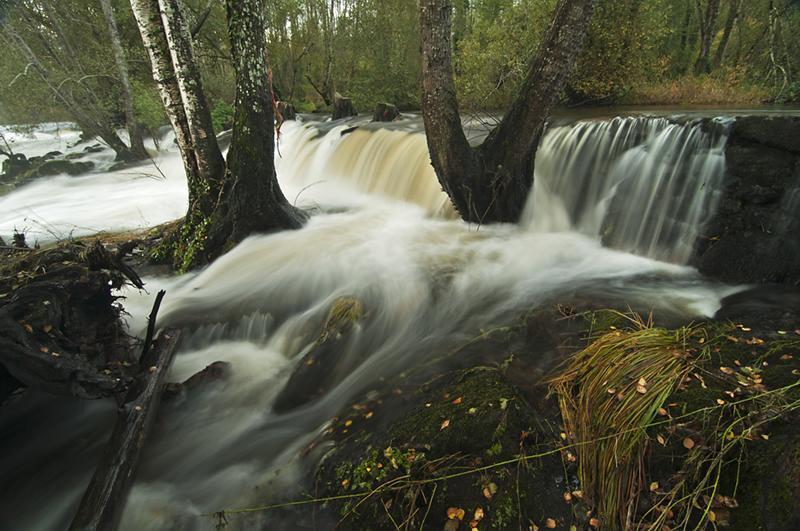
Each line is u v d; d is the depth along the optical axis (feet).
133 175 49.60
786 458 7.78
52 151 67.72
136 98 53.62
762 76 49.70
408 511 8.96
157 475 11.53
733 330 12.33
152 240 25.23
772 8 49.75
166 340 14.55
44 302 12.34
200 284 20.99
